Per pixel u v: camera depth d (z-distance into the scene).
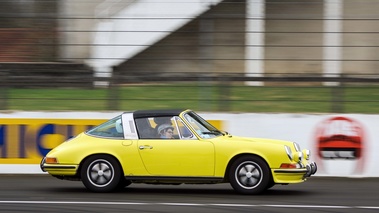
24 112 23.97
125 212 15.14
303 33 29.81
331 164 23.47
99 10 30.47
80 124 24.11
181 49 29.94
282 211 15.28
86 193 18.67
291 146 18.44
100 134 18.89
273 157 17.80
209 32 30.11
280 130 23.84
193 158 18.11
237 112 24.19
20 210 15.50
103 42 30.23
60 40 30.25
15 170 23.88
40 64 29.91
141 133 18.59
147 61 30.06
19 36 30.41
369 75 28.50
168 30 30.06
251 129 24.00
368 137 23.33
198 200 17.19
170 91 26.66
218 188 20.22
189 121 18.59
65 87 26.45
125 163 18.36
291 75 29.41
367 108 24.70
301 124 23.73
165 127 18.56
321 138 23.58
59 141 24.00
